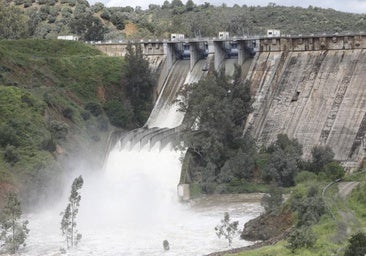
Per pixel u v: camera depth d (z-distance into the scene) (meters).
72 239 82.88
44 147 115.12
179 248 79.69
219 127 120.69
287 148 114.19
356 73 121.88
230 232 83.25
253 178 116.50
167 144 123.94
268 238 80.62
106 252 78.81
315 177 108.19
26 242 84.50
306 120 121.94
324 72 125.81
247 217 94.88
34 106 123.06
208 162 118.62
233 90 125.38
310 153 116.88
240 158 117.38
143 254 77.50
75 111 132.25
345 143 114.62
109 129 134.38
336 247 64.81
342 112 118.50
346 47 126.44
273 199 90.75
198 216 98.12
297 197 85.56
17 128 115.69
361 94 118.38
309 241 66.12
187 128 124.00
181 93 130.88
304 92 125.75
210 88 123.38
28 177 107.69
